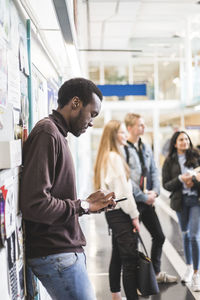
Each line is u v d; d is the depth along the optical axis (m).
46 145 1.25
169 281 3.14
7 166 1.04
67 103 1.42
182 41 10.95
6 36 1.18
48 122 1.32
